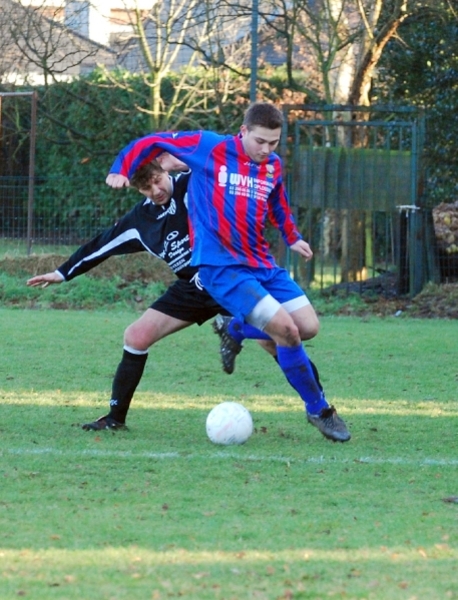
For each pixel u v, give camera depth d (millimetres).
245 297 19844
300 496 16641
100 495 16484
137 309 52719
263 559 13250
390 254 67750
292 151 59156
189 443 20922
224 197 19734
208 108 77375
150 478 17703
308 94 66938
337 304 53250
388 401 26922
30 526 14609
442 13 60875
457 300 52281
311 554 13508
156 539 14062
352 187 55969
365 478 17984
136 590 11992
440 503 16359
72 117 78625
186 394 27750
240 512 15586
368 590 12109
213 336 40781
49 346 37094
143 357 22156
